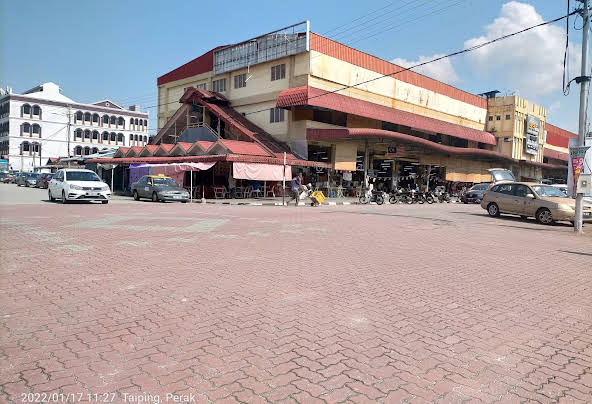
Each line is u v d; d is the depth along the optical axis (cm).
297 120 3047
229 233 1030
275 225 1219
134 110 8006
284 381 306
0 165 6322
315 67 2980
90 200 1961
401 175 3953
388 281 603
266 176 2700
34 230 1002
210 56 3825
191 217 1392
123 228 1073
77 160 4603
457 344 384
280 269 659
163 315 439
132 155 3656
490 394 297
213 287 548
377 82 3462
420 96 3900
